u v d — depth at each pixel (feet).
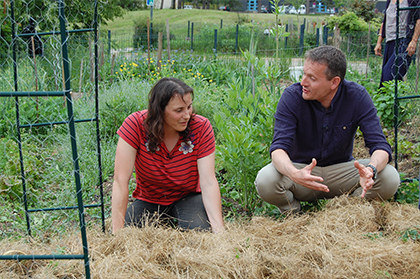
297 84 8.13
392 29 14.75
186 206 7.80
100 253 6.28
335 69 7.21
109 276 5.55
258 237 6.66
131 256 6.02
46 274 5.86
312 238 6.49
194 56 31.53
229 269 5.71
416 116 14.46
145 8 104.88
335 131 7.97
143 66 28.89
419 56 15.94
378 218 7.41
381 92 14.88
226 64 28.17
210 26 65.98
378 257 5.83
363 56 35.88
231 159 9.05
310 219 7.49
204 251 6.23
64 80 4.76
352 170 8.19
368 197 8.11
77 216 9.06
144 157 7.50
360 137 13.73
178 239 6.69
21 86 14.08
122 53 30.91
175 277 5.56
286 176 7.97
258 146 8.84
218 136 13.73
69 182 10.82
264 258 6.03
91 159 11.73
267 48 41.63
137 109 15.83
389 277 5.50
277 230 6.97
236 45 43.96
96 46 7.84
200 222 7.51
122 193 7.36
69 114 4.75
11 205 9.96
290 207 8.05
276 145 7.80
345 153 8.30
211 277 5.59
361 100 7.87
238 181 9.64
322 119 7.89
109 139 13.91
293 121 7.93
